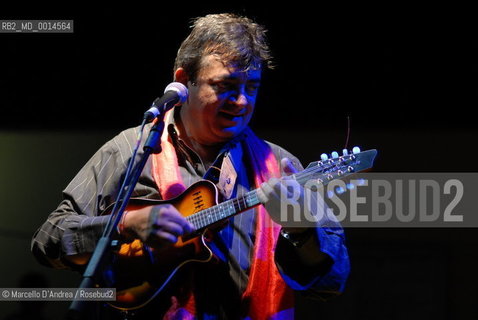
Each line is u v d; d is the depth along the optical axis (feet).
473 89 25.73
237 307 12.79
